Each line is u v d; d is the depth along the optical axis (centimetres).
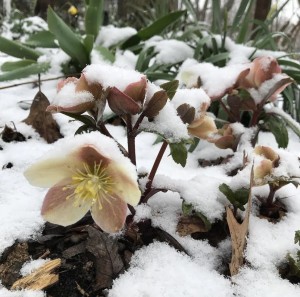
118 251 19
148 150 31
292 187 25
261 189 23
